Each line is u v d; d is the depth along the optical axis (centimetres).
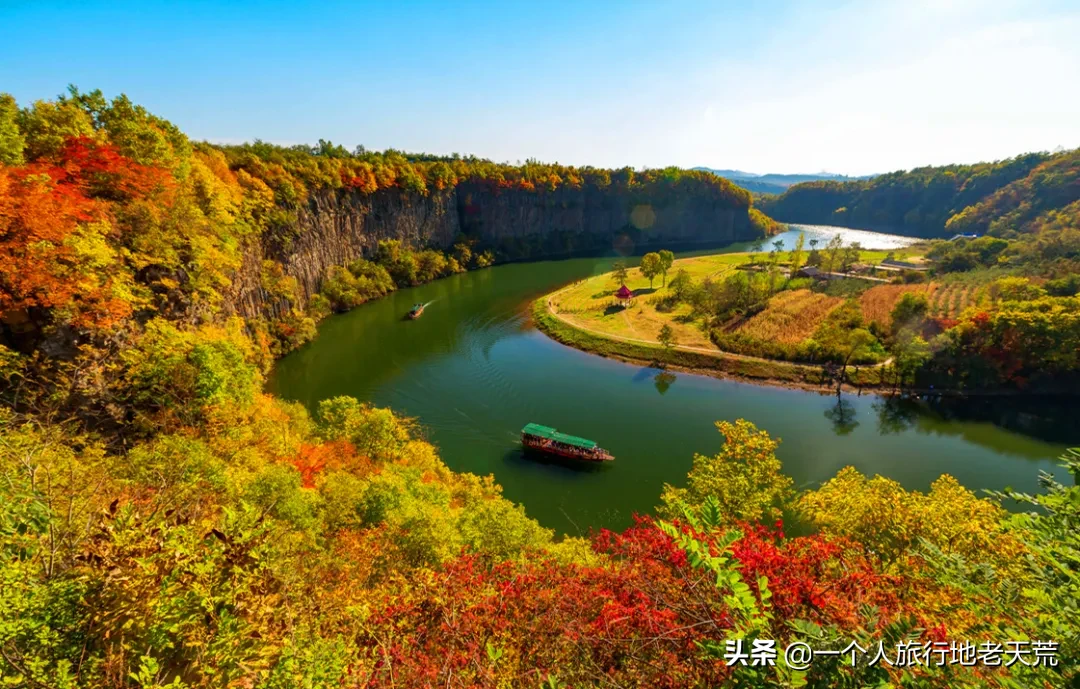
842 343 6512
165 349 2731
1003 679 475
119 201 3291
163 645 666
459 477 3528
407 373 6244
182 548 757
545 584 1046
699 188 18950
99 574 719
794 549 854
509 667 866
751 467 2592
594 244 17250
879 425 5131
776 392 5866
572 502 3778
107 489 1099
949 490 2000
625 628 754
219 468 1789
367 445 3152
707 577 678
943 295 8462
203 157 5862
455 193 13825
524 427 4641
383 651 860
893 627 516
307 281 8219
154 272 3303
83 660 634
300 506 1722
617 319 8338
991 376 5812
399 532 1739
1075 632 502
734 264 13662
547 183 15938
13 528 719
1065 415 5353
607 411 5303
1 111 2800
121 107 3769
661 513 2686
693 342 7119
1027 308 6009
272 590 891
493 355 6956
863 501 1866
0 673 555
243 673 678
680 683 658
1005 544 1479
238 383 3150
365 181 10188
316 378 6019
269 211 7038
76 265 2498
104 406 2416
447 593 1094
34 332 2334
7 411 1606
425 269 11650
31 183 2406
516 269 13450
